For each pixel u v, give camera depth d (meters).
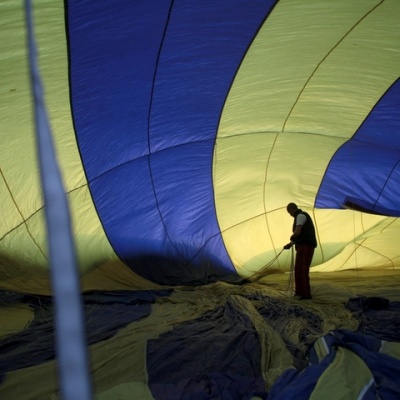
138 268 8.26
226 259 9.19
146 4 4.80
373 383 2.96
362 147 7.86
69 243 0.56
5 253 7.01
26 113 5.83
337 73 6.30
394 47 5.73
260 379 3.43
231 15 5.16
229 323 5.20
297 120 7.31
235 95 6.56
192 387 3.27
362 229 9.20
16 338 4.70
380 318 5.32
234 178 8.38
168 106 6.57
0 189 6.59
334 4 5.03
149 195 8.04
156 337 4.54
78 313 0.53
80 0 4.55
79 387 0.50
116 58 5.49
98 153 6.93
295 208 7.32
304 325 5.07
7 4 4.36
